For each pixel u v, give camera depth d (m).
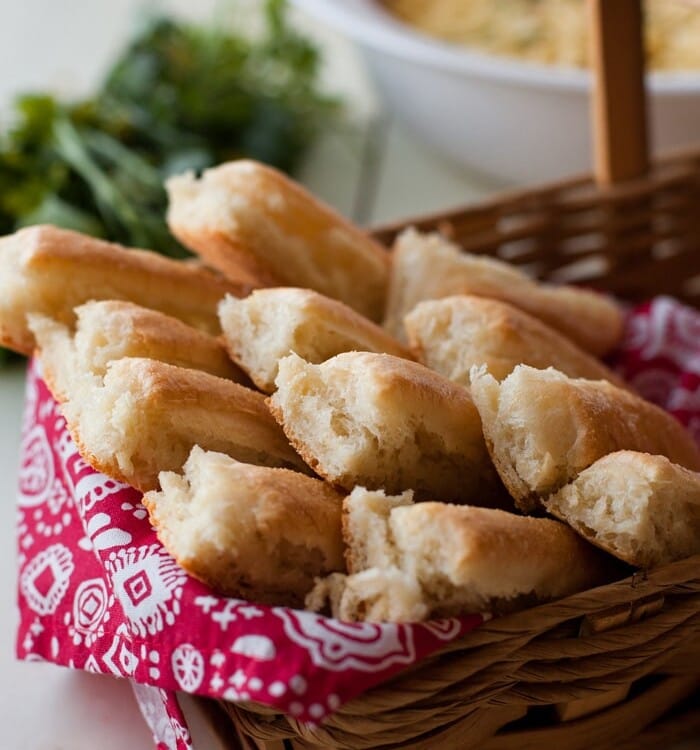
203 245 0.68
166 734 0.59
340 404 0.56
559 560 0.54
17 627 0.68
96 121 1.08
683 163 0.86
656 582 0.54
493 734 0.58
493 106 0.98
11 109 1.07
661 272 0.88
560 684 0.55
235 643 0.51
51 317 0.63
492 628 0.52
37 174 1.01
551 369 0.58
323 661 0.50
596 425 0.57
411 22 1.22
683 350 0.78
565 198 0.83
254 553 0.53
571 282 0.86
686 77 0.95
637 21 0.80
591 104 0.94
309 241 0.68
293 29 1.30
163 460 0.57
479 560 0.51
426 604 0.52
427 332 0.65
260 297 0.61
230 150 1.12
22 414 0.84
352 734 0.52
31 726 0.63
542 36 1.17
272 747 0.55
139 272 0.64
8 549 0.73
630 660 0.55
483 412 0.57
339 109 1.26
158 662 0.52
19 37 1.37
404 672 0.51
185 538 0.53
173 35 1.22
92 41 1.37
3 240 0.64
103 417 0.57
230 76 1.17
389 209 1.09
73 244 0.63
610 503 0.55
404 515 0.52
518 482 0.56
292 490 0.54
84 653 0.59
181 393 0.57
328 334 0.60
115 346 0.60
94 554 0.62
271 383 0.60
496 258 0.83
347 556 0.53
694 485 0.56
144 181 1.00
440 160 1.17
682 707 0.63
